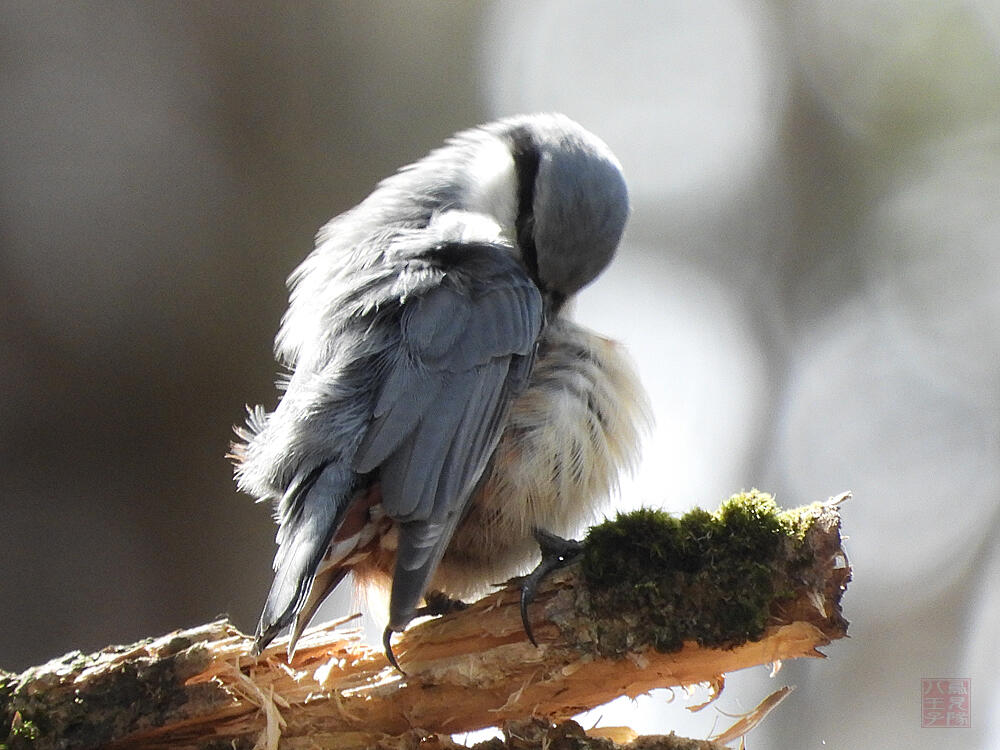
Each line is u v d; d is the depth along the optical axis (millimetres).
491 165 7633
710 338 13641
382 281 6570
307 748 5641
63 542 9836
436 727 5691
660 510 5570
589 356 6766
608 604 5480
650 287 13820
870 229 13641
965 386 13156
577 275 7492
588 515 6758
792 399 13398
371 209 7332
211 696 5543
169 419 10367
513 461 6414
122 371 10422
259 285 10961
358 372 6211
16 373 10203
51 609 9633
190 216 10945
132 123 11047
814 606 5328
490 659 5598
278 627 5285
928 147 13617
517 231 7527
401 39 12156
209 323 10688
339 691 5676
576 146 7652
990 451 13016
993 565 12578
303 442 6074
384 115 11984
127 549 9930
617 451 6781
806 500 13023
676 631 5422
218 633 5664
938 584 12664
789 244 13797
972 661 12273
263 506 10195
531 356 6562
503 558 6734
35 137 10797
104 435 10227
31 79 10922
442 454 5992
